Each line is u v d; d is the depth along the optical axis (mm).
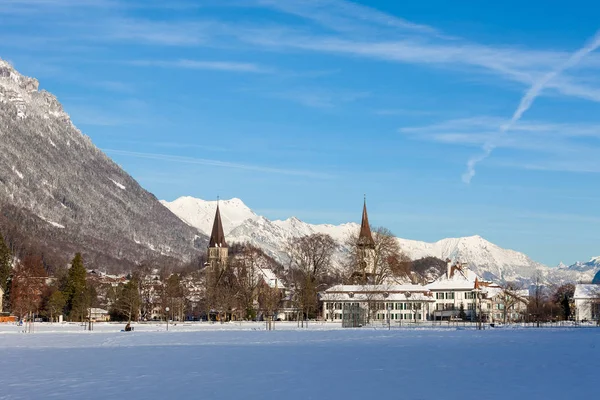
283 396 55312
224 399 53875
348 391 57969
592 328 182875
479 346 105938
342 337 130875
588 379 65938
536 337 131875
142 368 73938
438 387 60438
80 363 79125
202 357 86562
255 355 89562
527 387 60625
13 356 88375
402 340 121125
